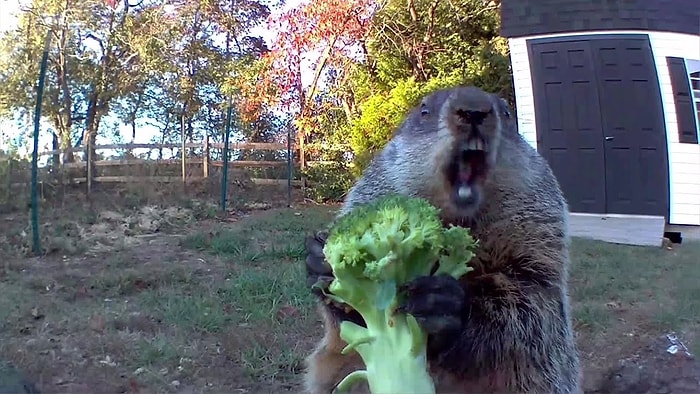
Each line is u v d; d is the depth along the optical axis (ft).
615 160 42.06
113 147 59.26
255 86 70.59
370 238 8.41
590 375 17.56
